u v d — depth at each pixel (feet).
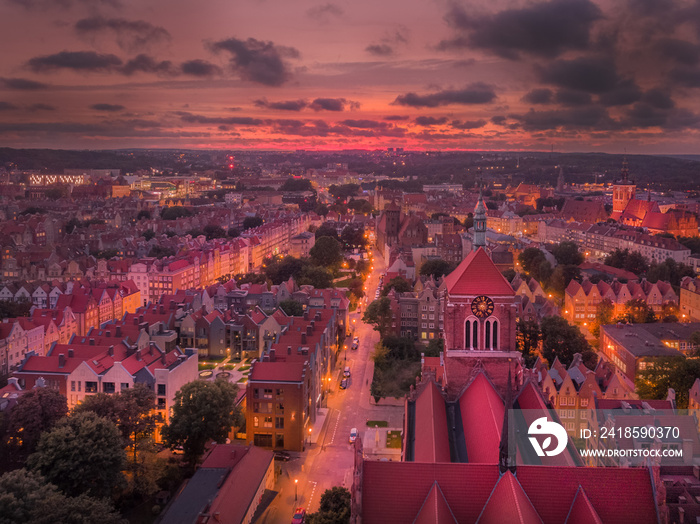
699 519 239.30
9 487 289.53
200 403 408.67
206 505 322.55
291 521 354.33
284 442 448.24
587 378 437.58
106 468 348.79
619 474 215.72
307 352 489.26
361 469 220.02
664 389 444.96
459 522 214.90
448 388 328.70
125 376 461.37
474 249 339.98
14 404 414.21
